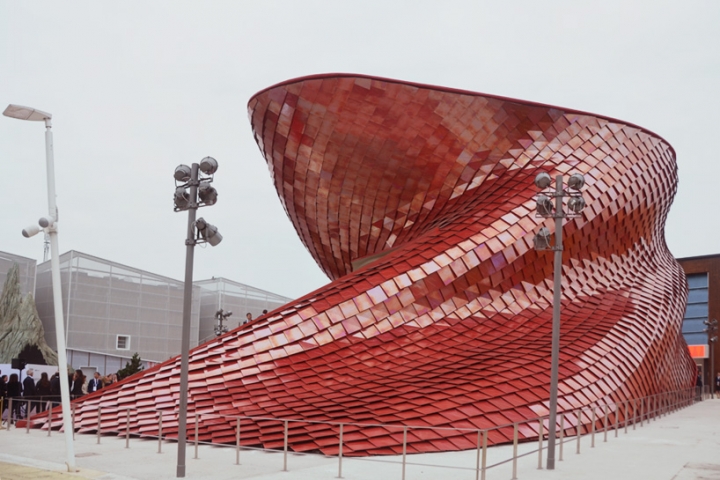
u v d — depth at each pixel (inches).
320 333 1056.8
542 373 983.6
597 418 1010.7
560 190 735.1
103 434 911.7
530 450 799.7
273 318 1079.6
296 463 695.1
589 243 1326.3
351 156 1293.1
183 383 621.6
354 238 1409.9
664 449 825.5
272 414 844.0
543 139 1330.0
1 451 765.3
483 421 841.5
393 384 913.5
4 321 2383.1
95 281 2413.9
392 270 1148.5
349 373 968.9
